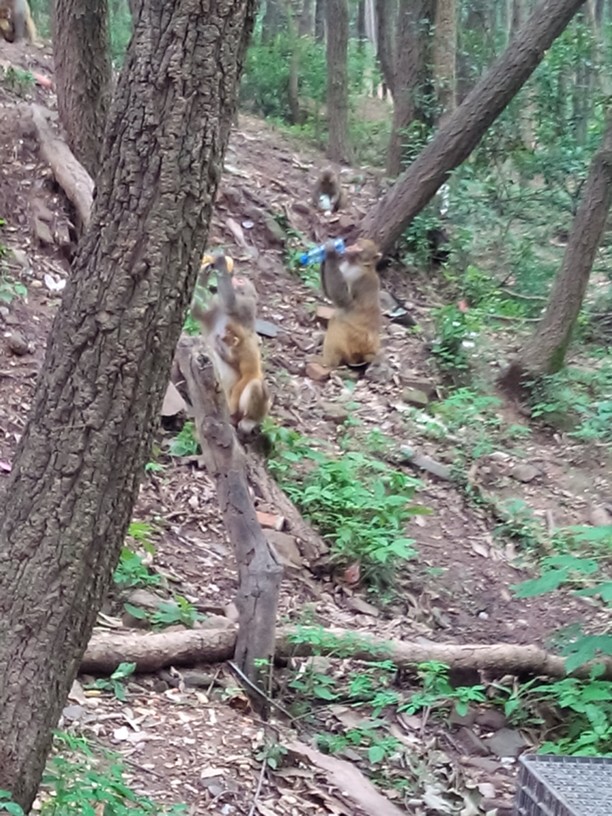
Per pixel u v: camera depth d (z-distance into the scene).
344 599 5.32
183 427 5.80
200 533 5.36
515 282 8.51
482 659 4.90
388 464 6.27
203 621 4.80
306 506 5.69
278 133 9.76
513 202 8.69
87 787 3.37
